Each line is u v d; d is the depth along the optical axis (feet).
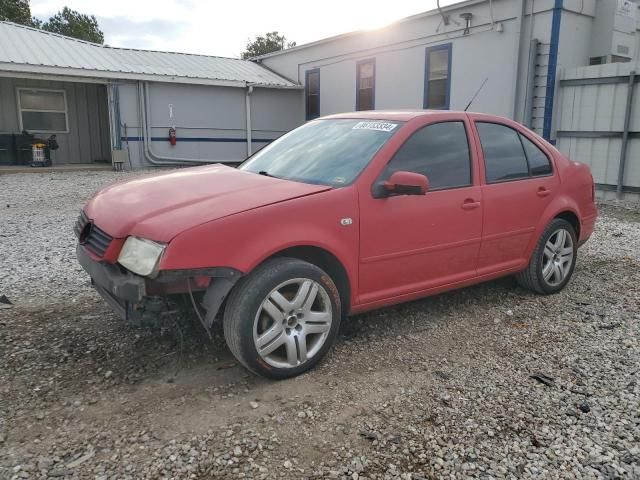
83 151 59.26
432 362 12.00
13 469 8.10
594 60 39.96
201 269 9.79
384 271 12.40
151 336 12.71
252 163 14.66
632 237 25.22
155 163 58.49
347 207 11.54
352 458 8.61
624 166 35.55
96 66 53.62
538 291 16.42
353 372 11.43
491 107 43.29
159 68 58.75
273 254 10.70
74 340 12.50
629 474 8.38
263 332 10.59
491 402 10.36
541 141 16.39
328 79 61.26
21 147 53.42
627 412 10.06
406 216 12.46
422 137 13.23
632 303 16.02
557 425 9.63
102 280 10.51
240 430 9.23
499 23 41.60
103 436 8.97
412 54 50.01
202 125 61.05
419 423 9.60
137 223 10.34
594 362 12.11
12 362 11.37
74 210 30.40
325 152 13.30
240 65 69.72
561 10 37.68
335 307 11.46
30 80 55.16
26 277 17.35
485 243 14.30
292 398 10.31
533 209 15.42
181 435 9.05
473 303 15.76
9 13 129.49
